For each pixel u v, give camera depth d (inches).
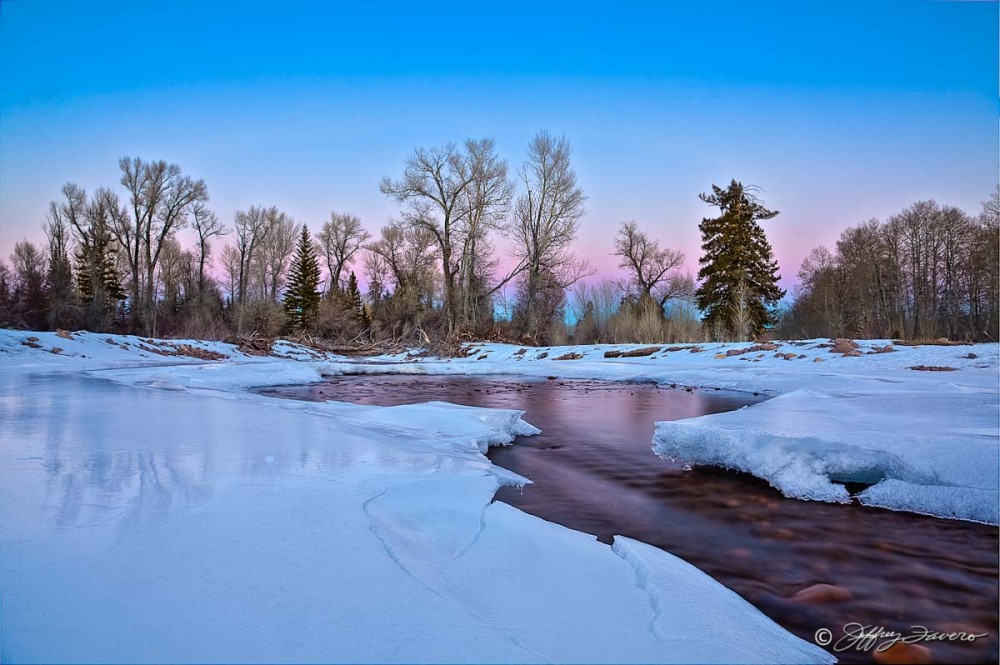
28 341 743.7
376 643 73.4
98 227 1782.7
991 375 473.7
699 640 85.1
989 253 1600.6
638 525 161.5
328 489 146.0
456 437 260.8
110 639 72.0
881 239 1957.4
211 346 1088.2
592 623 88.6
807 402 328.8
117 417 263.7
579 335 1362.0
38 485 141.3
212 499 133.2
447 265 1590.8
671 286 1909.4
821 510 175.9
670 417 379.6
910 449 191.9
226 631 74.9
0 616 77.2
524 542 125.6
